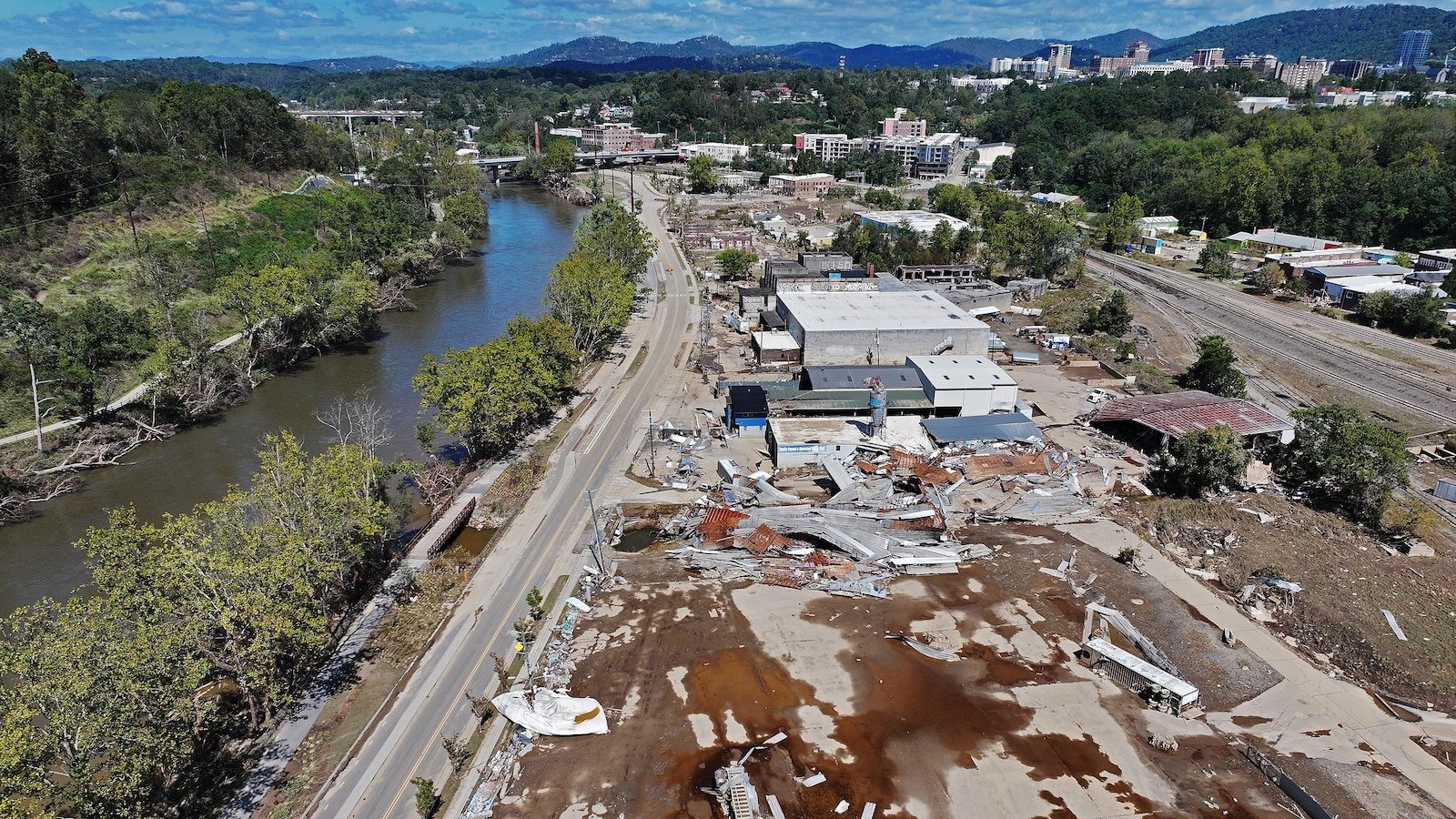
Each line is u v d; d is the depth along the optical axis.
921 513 73.31
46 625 42.59
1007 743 48.97
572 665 55.34
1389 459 72.75
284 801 44.28
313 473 58.38
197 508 54.06
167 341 102.81
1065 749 48.62
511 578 65.94
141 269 123.06
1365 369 116.38
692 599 62.88
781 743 48.84
